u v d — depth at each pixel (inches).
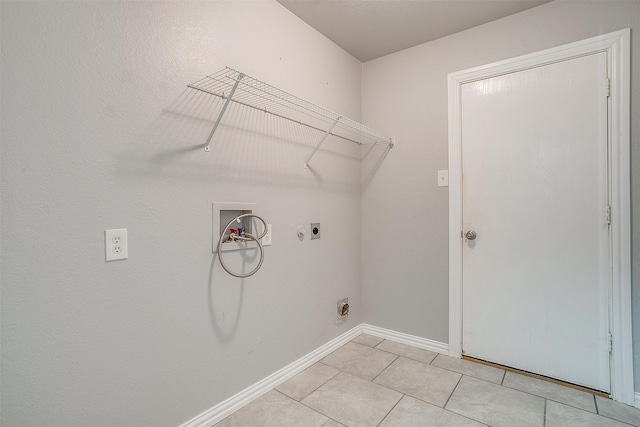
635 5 64.9
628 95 65.1
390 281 99.4
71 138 42.8
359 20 80.7
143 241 50.4
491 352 83.0
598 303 69.4
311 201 84.1
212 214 60.1
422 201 92.7
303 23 80.8
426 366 82.0
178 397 55.3
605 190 68.3
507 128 79.7
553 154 74.0
